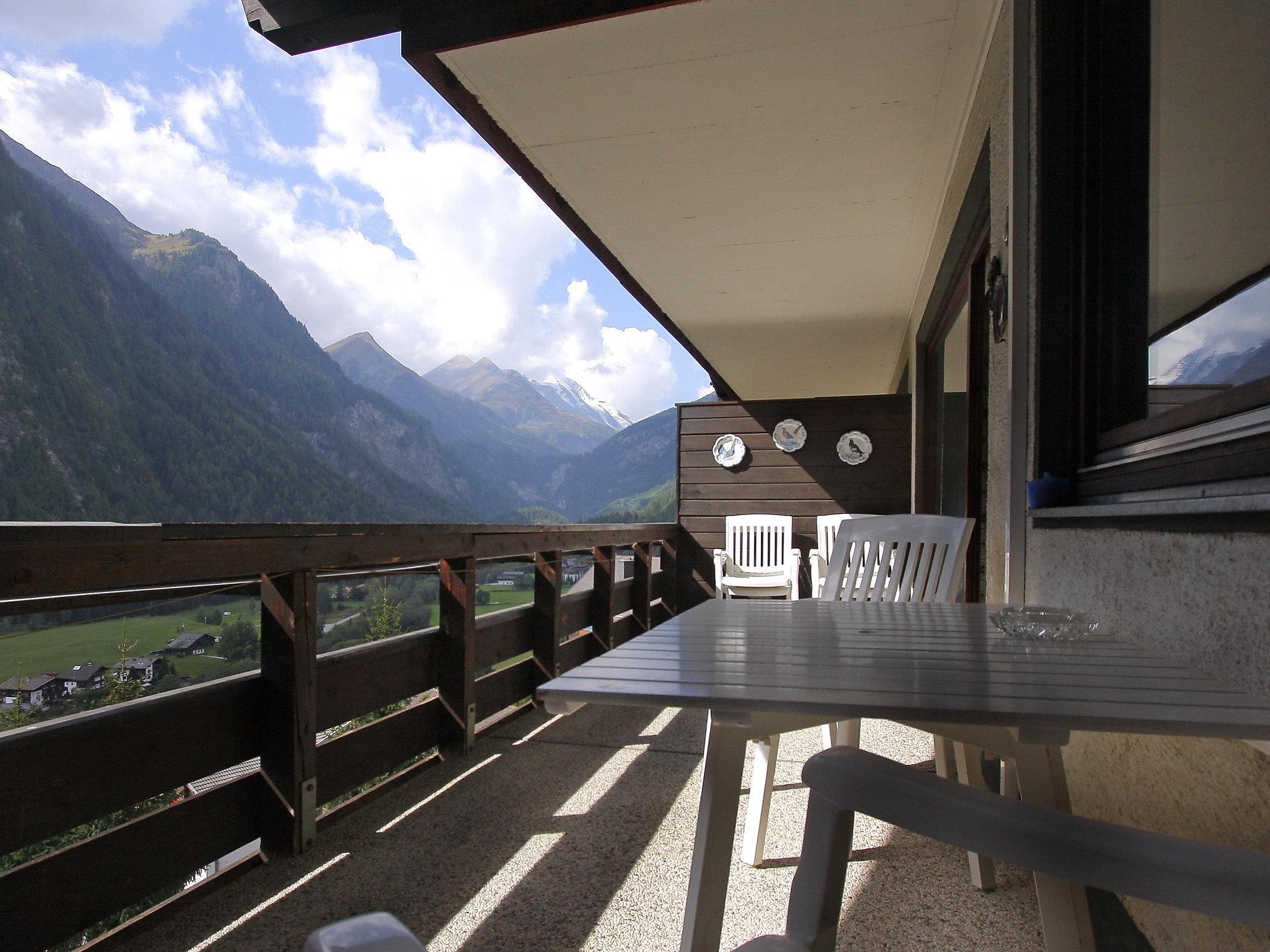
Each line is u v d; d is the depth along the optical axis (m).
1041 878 1.08
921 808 0.49
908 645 1.10
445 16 2.15
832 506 6.46
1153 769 1.29
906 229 3.91
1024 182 1.92
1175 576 1.11
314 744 1.93
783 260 4.39
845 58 2.46
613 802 2.26
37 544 1.23
